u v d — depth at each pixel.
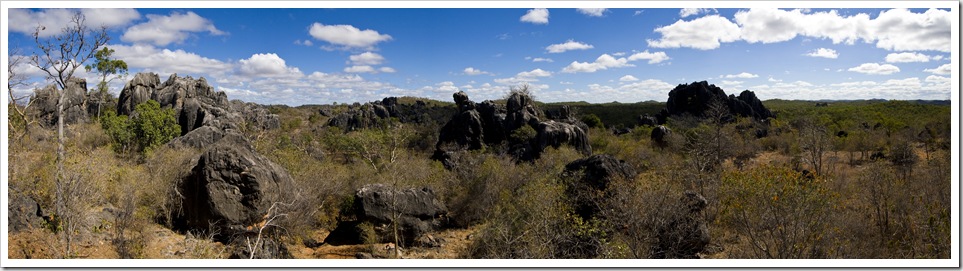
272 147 39.47
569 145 47.69
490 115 55.66
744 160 48.06
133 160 31.88
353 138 43.62
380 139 41.62
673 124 67.88
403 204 22.19
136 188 18.19
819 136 42.44
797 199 13.55
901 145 39.50
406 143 60.78
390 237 22.06
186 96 53.56
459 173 33.88
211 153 18.45
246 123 49.56
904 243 15.34
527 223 17.72
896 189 19.95
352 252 20.42
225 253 16.44
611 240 16.33
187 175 19.34
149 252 15.03
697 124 63.91
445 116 106.75
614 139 57.84
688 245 16.58
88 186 15.02
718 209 19.86
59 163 14.98
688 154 40.34
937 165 28.66
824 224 13.86
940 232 13.93
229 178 17.97
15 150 19.75
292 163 27.67
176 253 15.43
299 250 20.06
